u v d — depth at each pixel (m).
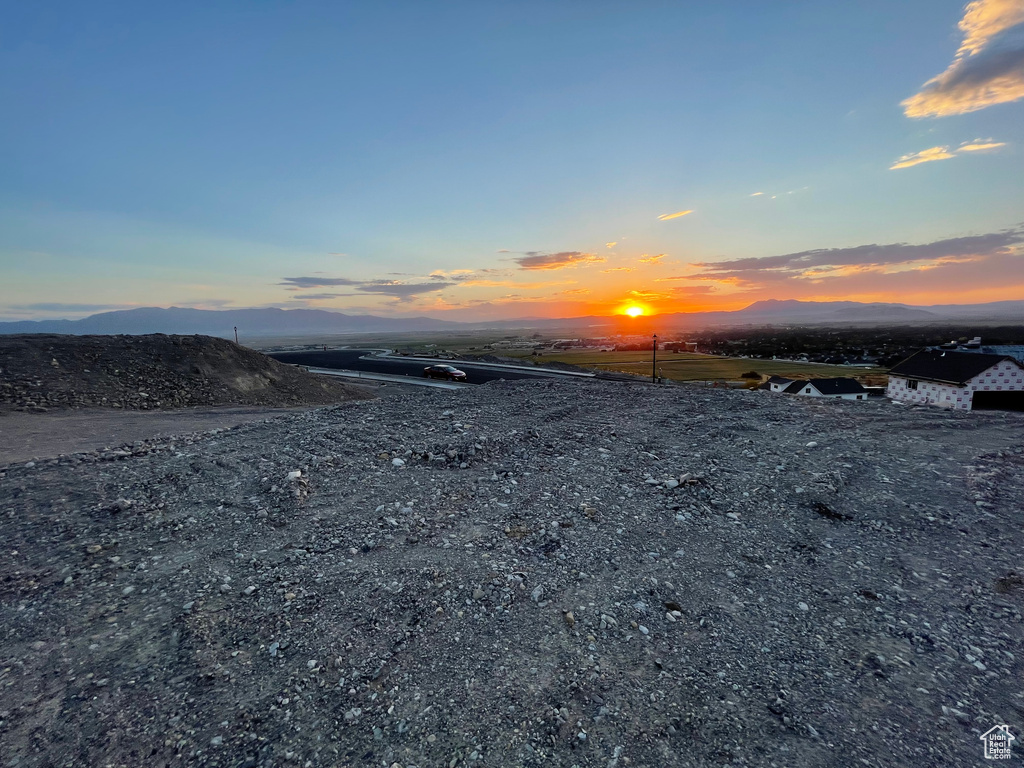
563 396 16.02
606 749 3.30
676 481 7.96
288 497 7.51
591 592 5.15
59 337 23.47
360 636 4.45
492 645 4.35
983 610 4.73
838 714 3.56
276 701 3.70
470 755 3.26
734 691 3.81
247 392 22.47
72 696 3.74
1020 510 6.65
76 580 5.38
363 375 44.16
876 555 5.82
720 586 5.29
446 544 6.15
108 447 10.84
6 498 7.45
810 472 8.23
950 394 26.91
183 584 5.30
